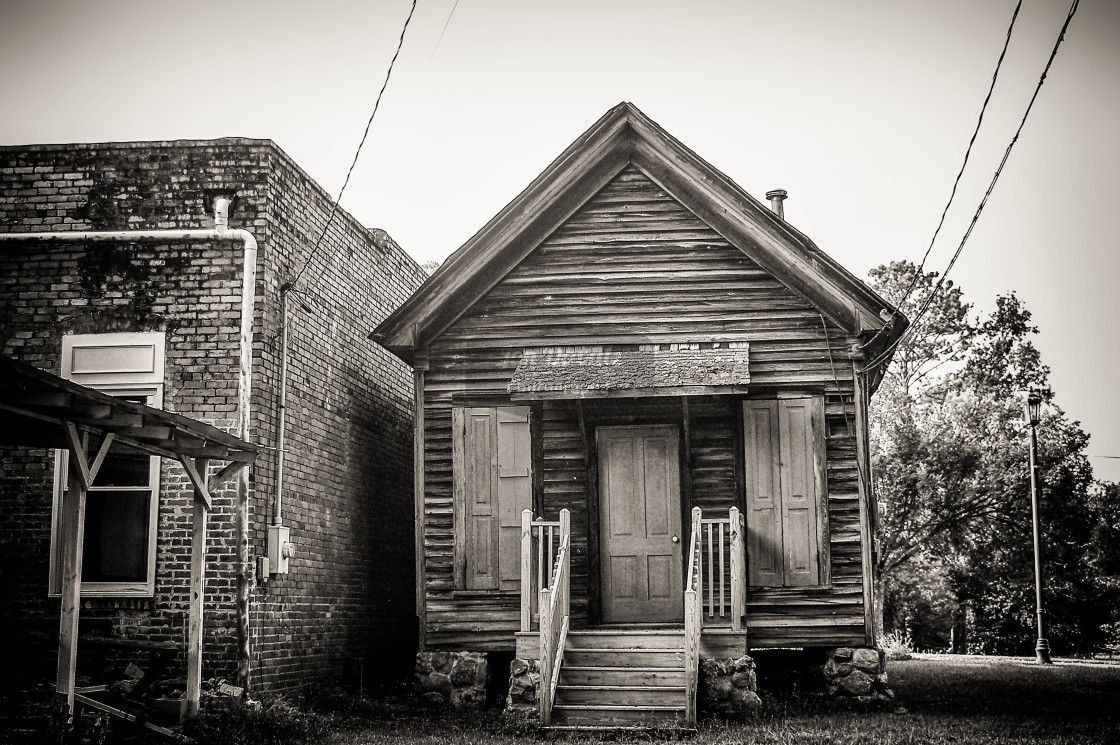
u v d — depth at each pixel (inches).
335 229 646.5
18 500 532.1
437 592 609.9
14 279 549.0
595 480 615.5
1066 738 470.6
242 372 528.4
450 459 622.2
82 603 519.5
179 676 506.0
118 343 538.9
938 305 1499.8
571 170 620.7
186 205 551.5
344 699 572.4
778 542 590.2
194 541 446.6
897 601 1715.1
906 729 492.4
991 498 1352.1
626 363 594.2
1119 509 1662.2
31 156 559.5
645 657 539.5
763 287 612.4
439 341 631.2
